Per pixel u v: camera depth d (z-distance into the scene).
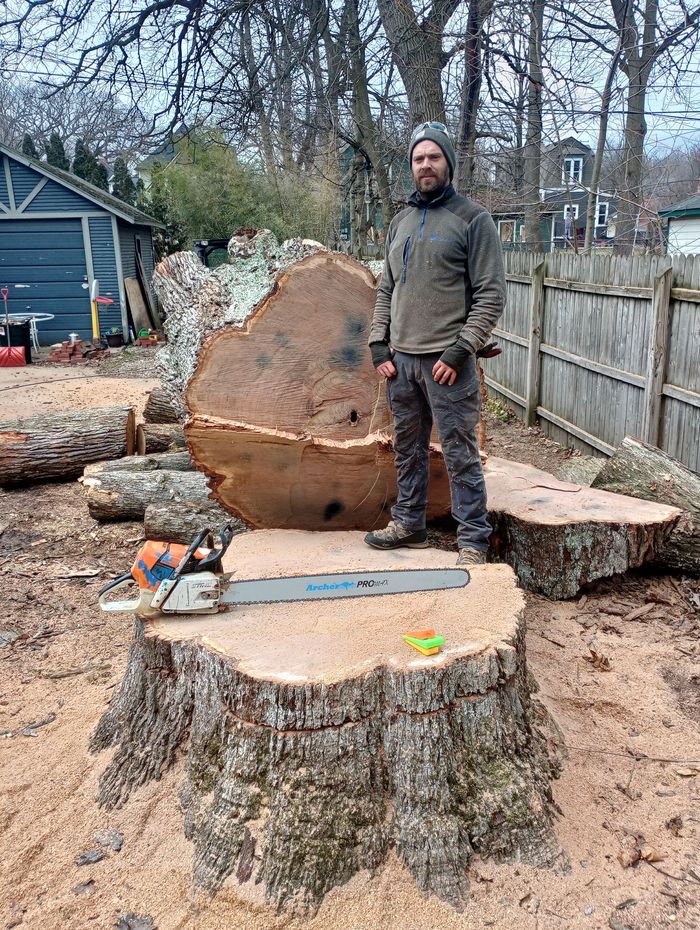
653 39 10.84
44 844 2.48
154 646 2.63
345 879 2.25
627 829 2.51
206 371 3.69
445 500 4.18
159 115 10.06
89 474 5.73
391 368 3.40
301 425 3.82
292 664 2.34
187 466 6.11
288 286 3.72
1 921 2.21
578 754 2.86
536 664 3.48
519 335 9.36
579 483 5.50
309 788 2.27
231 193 17.78
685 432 5.61
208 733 2.45
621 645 3.69
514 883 2.28
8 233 16.36
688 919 2.18
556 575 4.04
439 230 3.19
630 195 12.42
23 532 5.48
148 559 2.66
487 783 2.39
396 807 2.33
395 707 2.33
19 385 11.79
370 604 2.76
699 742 2.97
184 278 5.53
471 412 3.32
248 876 2.25
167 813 2.53
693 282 5.49
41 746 3.00
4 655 3.75
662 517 4.06
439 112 9.16
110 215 16.45
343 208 16.97
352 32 10.25
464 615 2.65
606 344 6.88
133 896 2.27
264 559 3.34
